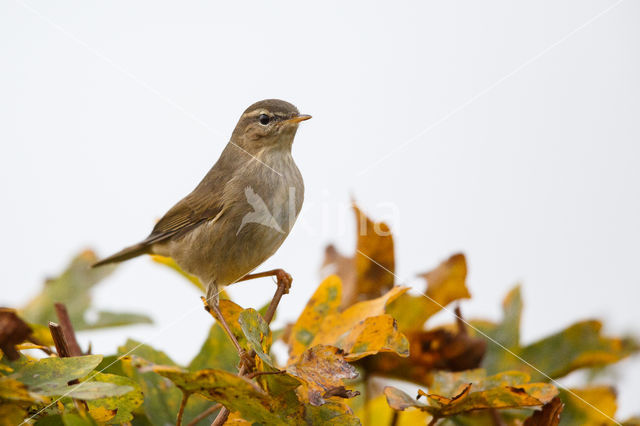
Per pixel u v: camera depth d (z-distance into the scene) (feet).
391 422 14.24
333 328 14.21
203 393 14.05
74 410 14.07
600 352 14.34
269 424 14.07
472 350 14.30
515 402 14.12
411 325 14.37
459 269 14.37
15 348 14.14
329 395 14.06
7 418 14.02
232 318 14.23
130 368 14.19
